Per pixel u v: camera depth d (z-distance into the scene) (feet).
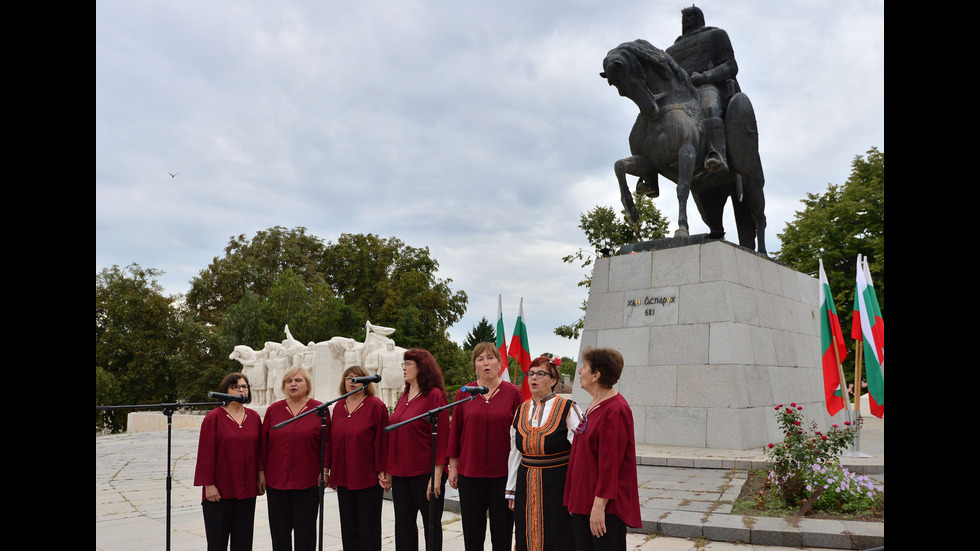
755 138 39.52
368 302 150.92
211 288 150.30
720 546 18.39
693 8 42.29
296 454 16.34
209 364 128.98
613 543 12.13
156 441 61.87
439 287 154.61
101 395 114.62
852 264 88.12
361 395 17.20
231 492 15.98
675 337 34.86
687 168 36.52
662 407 34.24
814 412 40.37
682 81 38.47
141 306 125.29
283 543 16.28
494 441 15.71
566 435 14.12
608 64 35.96
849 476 21.88
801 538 18.16
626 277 37.60
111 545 20.53
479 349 16.37
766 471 25.85
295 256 152.15
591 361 12.98
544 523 13.91
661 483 25.85
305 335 123.34
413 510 16.38
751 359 34.35
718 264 34.42
